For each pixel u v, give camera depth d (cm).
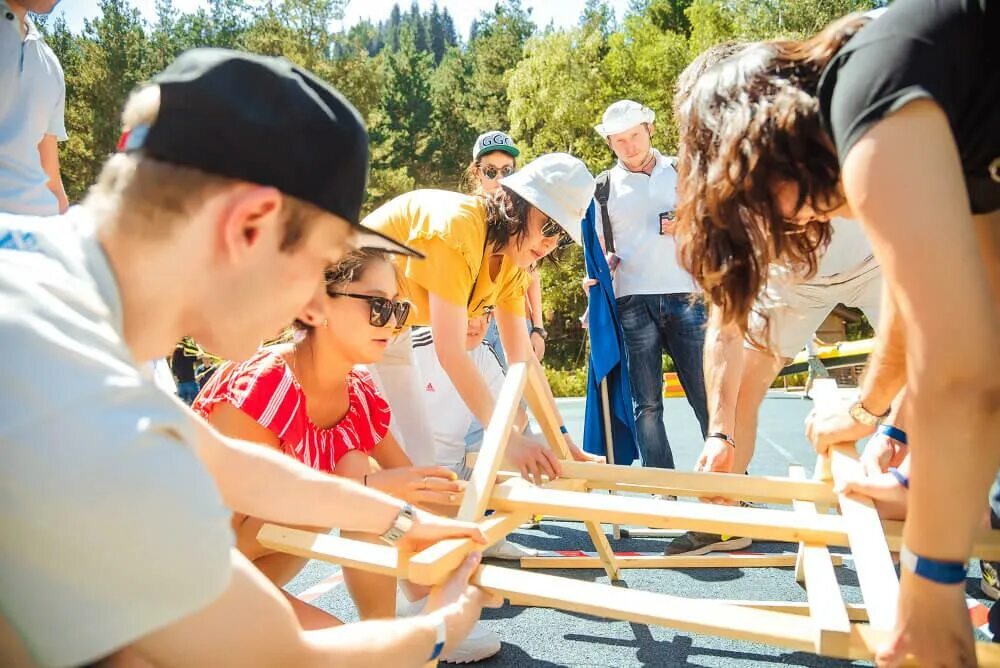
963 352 98
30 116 246
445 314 228
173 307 97
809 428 198
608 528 348
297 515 152
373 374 267
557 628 236
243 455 149
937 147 101
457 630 140
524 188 231
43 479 83
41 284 89
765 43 132
